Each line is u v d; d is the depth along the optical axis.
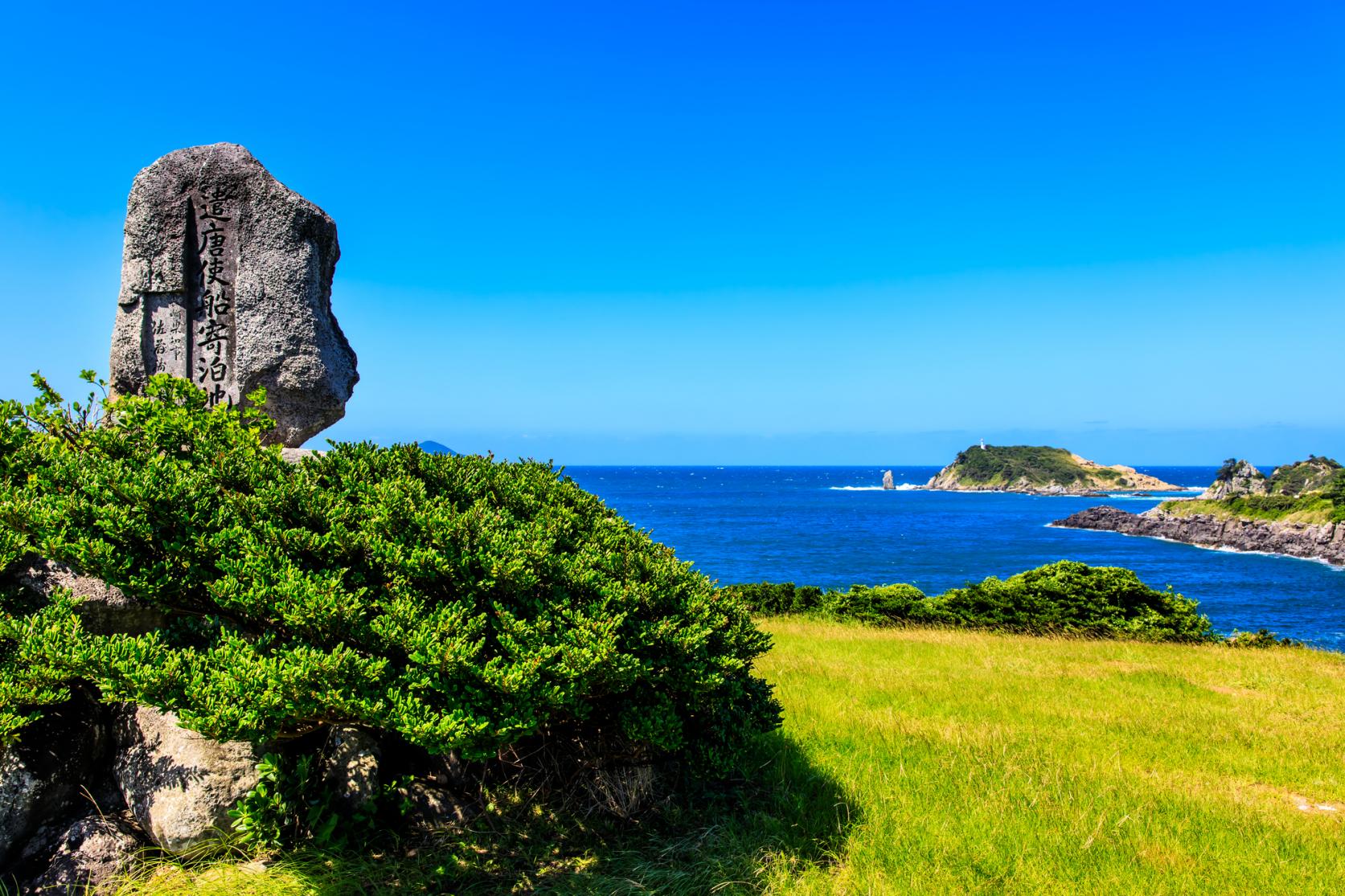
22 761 4.18
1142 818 5.72
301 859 4.41
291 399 8.26
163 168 8.37
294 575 4.14
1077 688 10.27
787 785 6.02
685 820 5.37
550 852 4.89
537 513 5.80
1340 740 7.99
